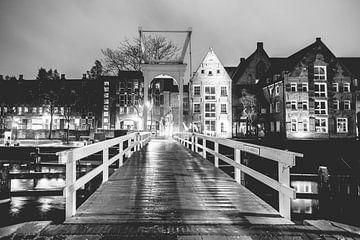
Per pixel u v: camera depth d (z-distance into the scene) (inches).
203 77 1587.1
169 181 290.0
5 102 2319.1
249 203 211.8
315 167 1024.2
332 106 1453.0
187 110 1840.6
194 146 603.5
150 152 585.9
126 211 189.2
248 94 1727.4
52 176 526.6
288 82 1446.9
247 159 913.5
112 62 1236.5
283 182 170.4
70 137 1750.7
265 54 1897.1
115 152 978.1
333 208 343.6
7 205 453.7
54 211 498.9
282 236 144.7
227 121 1571.1
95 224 161.6
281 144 1072.8
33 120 2294.5
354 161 1006.4
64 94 2231.8
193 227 158.6
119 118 2070.6
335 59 1472.7
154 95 1946.4
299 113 1438.2
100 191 246.5
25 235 140.6
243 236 144.6
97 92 2158.0
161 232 150.0
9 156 1093.8
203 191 248.2
